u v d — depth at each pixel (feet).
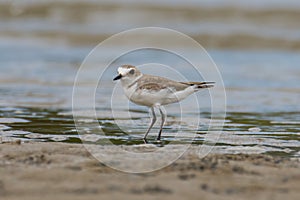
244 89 59.31
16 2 111.65
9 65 73.15
